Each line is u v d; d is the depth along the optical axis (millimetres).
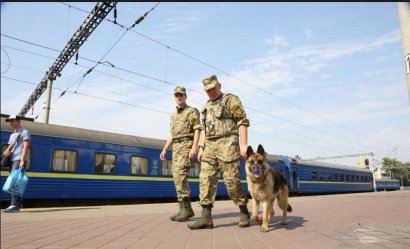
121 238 4430
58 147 13133
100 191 14172
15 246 3908
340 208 8555
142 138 16484
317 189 27828
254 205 5047
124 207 10867
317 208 8812
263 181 4883
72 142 13602
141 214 7746
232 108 5277
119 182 14891
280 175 5656
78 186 13477
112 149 14898
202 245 3873
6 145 11781
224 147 5219
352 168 34688
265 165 5000
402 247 3375
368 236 4082
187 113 6332
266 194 4902
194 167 18188
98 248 3777
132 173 15453
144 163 16047
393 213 6770
